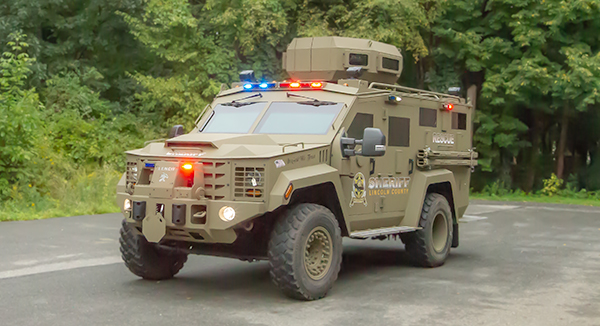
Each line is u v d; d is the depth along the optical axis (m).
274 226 6.72
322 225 6.90
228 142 6.88
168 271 7.87
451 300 6.85
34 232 11.44
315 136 7.58
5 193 14.46
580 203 22.62
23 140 15.18
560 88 23.38
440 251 9.22
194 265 9.02
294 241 6.59
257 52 22.48
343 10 23.14
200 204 6.47
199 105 21.64
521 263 9.34
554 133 28.91
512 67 23.98
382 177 8.37
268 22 21.03
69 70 22.70
